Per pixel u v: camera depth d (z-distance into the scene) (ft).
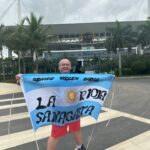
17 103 54.08
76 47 310.65
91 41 313.32
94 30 324.80
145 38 212.02
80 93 20.51
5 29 172.65
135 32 211.41
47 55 250.98
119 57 207.82
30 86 19.27
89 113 21.04
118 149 24.66
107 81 21.21
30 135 29.78
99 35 323.78
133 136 28.58
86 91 20.70
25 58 178.70
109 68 214.69
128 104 51.13
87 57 271.90
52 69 204.95
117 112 42.22
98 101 21.15
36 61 168.66
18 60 182.60
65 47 306.76
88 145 25.88
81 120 35.70
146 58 210.79
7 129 32.78
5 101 57.62
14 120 37.81
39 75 19.38
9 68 185.16
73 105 20.21
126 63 210.38
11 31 172.24
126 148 24.89
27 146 26.05
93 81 20.76
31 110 19.36
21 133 30.78
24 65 170.91
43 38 163.12
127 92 74.28
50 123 19.86
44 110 19.63
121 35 207.00
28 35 160.45
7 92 76.89
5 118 39.29
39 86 19.40
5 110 46.11
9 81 137.90
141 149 24.50
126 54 234.17
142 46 219.00
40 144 26.55
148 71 208.44
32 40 159.53
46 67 204.23
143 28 212.64
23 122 36.29
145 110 43.86
